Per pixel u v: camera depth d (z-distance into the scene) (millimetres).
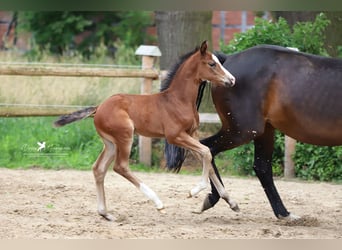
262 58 9961
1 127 15812
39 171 13953
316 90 9695
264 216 10508
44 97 16281
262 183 10281
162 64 16688
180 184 12922
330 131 9719
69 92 16328
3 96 16203
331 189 13016
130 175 9523
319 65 9828
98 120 9555
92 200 11250
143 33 26125
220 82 9586
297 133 9922
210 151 10023
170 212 10500
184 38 16438
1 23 28391
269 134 10266
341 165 13859
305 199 11992
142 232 8898
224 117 10094
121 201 11258
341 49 14477
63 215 9945
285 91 9781
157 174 14047
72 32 25453
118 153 9523
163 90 9867
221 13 26875
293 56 9922
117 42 25094
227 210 10891
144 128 9594
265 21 14695
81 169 14359
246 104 9914
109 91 16500
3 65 14195
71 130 15672
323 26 14758
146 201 11289
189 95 9641
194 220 9953
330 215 10750
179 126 9539
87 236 8617
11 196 11312
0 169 13969
